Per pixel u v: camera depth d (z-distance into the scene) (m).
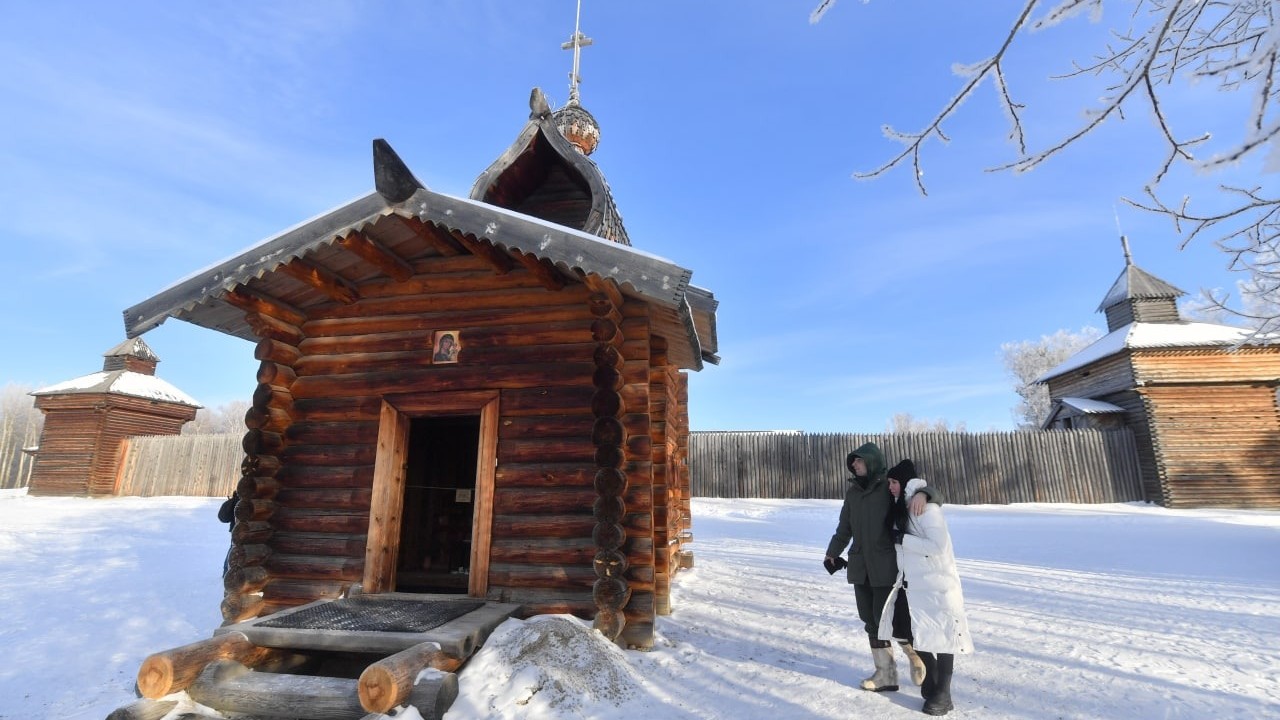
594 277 4.92
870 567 4.06
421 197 5.04
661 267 4.53
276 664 4.38
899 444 22.06
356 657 4.52
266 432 5.78
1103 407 21.80
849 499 4.35
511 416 5.54
